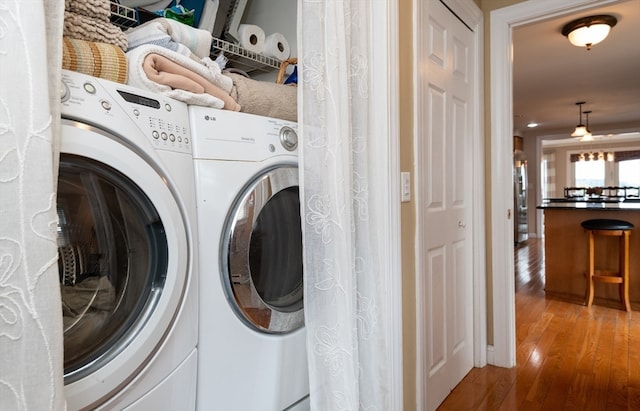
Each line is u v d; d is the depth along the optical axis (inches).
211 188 35.3
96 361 26.7
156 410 30.3
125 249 29.8
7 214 20.0
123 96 29.3
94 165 26.3
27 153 20.6
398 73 55.5
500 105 88.1
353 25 46.4
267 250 41.6
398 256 55.7
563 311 131.6
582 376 85.0
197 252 33.8
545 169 436.8
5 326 19.9
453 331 79.6
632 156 398.6
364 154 47.2
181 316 32.0
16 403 20.2
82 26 30.7
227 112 38.3
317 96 40.4
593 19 114.8
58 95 23.3
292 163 43.7
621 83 185.3
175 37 39.0
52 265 21.5
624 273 132.1
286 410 41.9
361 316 48.1
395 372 55.4
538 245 292.4
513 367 90.0
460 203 82.7
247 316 37.8
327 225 40.8
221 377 35.8
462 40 81.6
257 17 67.8
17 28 20.5
